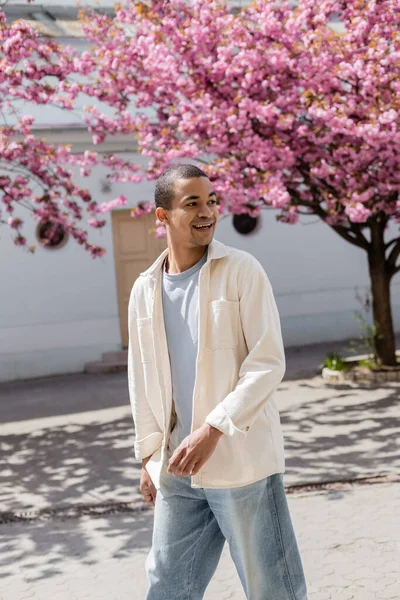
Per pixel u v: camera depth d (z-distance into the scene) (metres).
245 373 2.26
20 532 5.07
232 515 2.34
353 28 8.26
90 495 5.88
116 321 13.00
